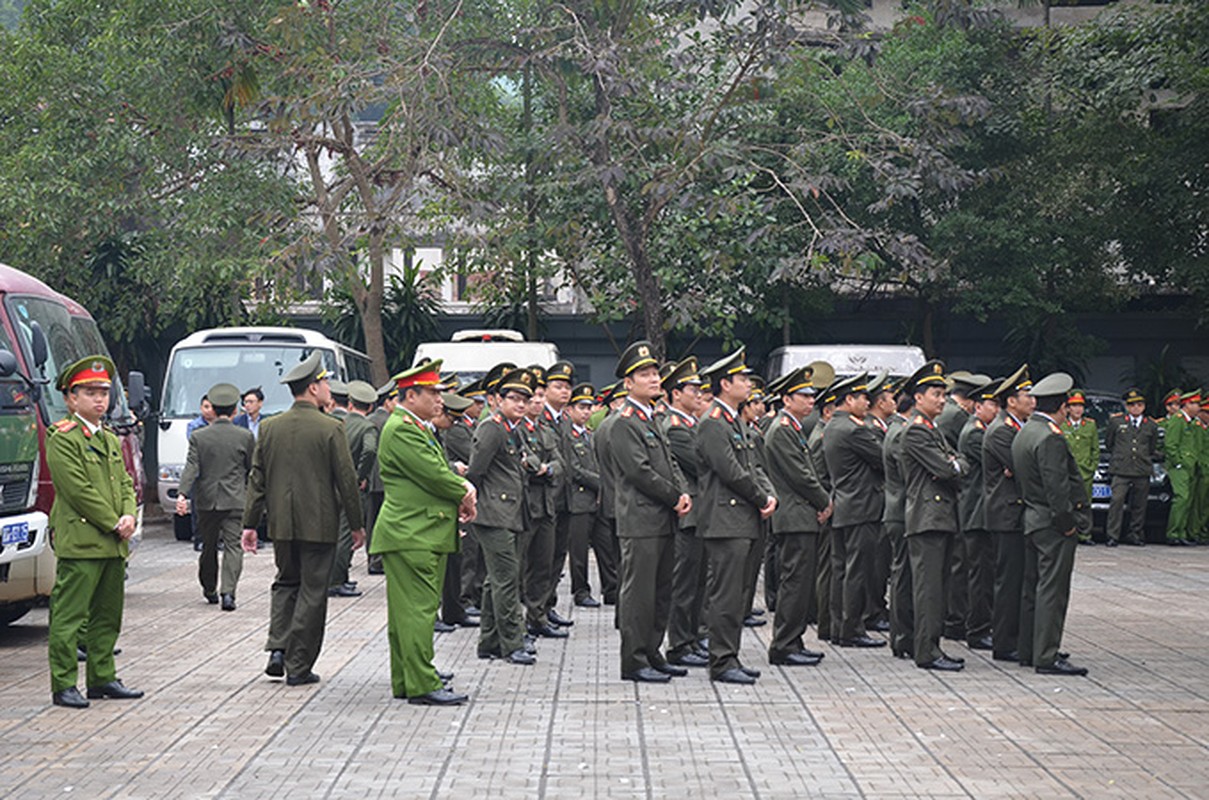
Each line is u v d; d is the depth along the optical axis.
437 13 25.73
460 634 13.23
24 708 9.64
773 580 15.05
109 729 8.94
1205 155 29.36
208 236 27.92
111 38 27.67
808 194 26.75
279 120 23.39
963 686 10.46
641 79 23.52
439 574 9.85
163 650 12.19
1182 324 35.34
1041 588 11.03
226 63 27.73
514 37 25.16
